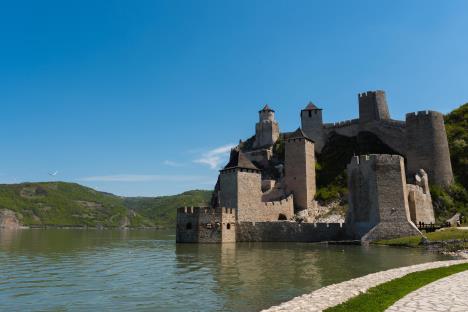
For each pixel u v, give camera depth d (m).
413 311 13.31
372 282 19.64
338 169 83.88
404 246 42.84
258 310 17.44
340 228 52.84
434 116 69.19
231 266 30.56
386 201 48.69
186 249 46.78
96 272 29.00
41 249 50.72
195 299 19.72
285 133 97.38
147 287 22.95
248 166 68.00
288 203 74.06
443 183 66.56
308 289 21.44
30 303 19.36
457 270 22.50
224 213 55.69
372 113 85.19
